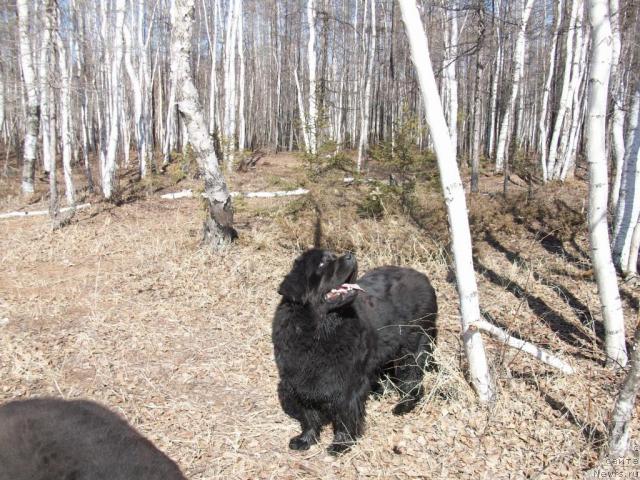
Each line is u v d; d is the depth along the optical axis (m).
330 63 17.09
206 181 4.89
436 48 10.79
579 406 2.29
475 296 2.31
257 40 18.94
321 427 2.21
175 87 4.68
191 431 2.19
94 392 2.50
